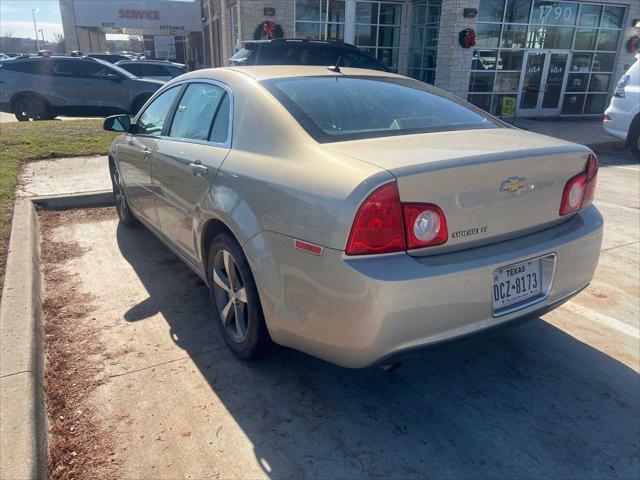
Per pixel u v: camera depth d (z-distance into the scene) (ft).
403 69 58.80
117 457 7.71
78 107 44.68
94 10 108.58
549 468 7.70
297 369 9.93
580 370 10.07
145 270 14.21
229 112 10.24
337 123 9.02
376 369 9.98
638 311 12.47
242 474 7.47
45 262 14.62
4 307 10.62
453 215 7.51
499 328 8.20
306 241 7.57
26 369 8.67
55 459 7.58
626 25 56.90
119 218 18.21
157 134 13.39
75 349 10.39
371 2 55.16
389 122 9.43
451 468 7.66
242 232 8.73
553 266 8.69
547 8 53.01
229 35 72.33
